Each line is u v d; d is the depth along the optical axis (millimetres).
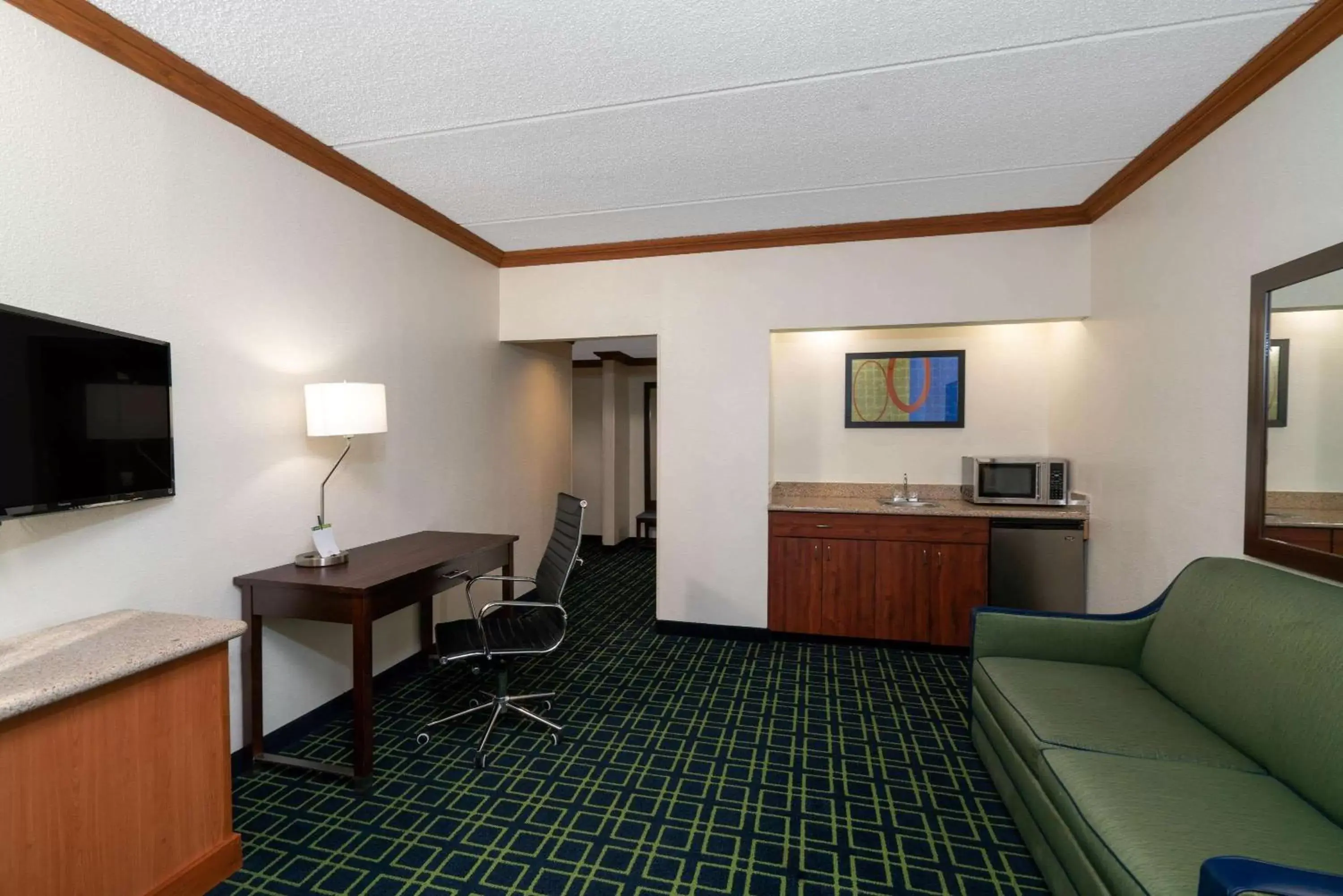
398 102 2174
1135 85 2074
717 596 3736
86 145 1723
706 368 3717
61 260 1666
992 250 3316
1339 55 1679
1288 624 1541
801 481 4215
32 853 1276
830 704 2807
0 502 1402
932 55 1917
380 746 2443
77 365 1597
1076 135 2422
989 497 3549
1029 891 1660
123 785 1451
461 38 1818
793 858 1791
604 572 5500
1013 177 2816
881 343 4066
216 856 1673
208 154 2084
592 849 1833
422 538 3051
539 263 3926
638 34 1809
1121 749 1592
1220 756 1557
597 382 7109
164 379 1884
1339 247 1646
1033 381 3857
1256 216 1997
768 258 3605
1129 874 1166
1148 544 2652
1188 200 2365
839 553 3572
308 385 2412
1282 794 1383
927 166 2711
